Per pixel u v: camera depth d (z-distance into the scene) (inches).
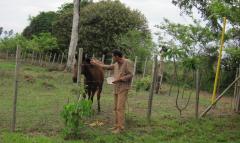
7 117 551.2
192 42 713.6
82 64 576.7
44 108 630.5
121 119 498.9
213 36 733.9
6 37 1984.5
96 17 1701.5
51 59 1895.9
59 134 477.7
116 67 506.9
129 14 1717.5
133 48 1363.2
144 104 719.1
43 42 1777.8
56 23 1916.8
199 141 486.3
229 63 1018.1
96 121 547.5
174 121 566.3
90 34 1697.8
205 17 1173.1
